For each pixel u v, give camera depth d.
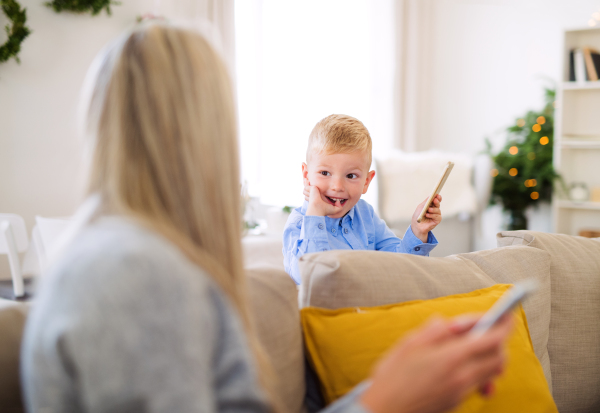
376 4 4.37
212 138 0.54
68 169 3.43
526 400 0.92
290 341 0.87
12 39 3.12
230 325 0.50
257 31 3.93
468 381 0.48
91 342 0.42
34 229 2.05
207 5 3.70
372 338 0.90
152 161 0.52
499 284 1.15
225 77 0.57
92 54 3.49
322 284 0.99
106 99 0.53
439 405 0.48
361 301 0.98
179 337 0.44
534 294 1.22
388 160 3.60
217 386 0.49
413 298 1.02
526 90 4.36
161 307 0.44
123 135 0.52
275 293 0.89
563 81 3.81
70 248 0.47
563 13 4.18
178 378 0.43
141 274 0.44
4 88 3.24
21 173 3.32
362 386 0.62
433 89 4.69
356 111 4.38
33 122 3.33
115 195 0.51
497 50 4.46
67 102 3.42
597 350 1.33
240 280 0.57
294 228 1.45
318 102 4.23
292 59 4.13
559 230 3.96
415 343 0.50
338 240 1.48
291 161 4.17
